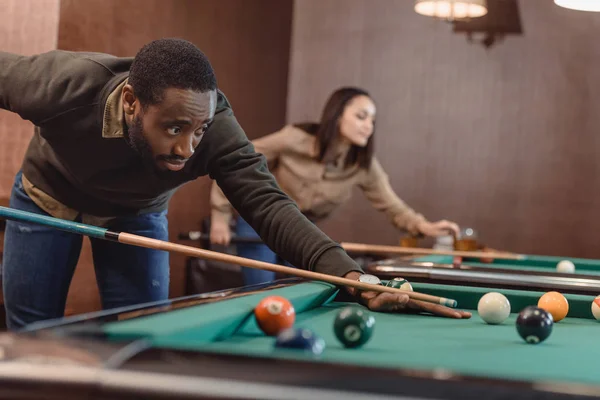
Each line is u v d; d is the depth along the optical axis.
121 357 0.98
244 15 5.95
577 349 1.46
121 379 0.93
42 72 2.00
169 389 0.92
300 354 1.05
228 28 5.88
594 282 2.21
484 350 1.39
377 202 4.52
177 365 0.96
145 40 5.37
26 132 3.98
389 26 5.68
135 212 2.35
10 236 2.38
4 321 3.82
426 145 5.64
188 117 1.78
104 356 0.98
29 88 1.99
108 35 5.14
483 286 2.26
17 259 2.36
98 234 2.00
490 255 3.47
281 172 4.29
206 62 1.80
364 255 5.38
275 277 4.79
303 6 5.78
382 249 3.42
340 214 5.75
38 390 0.94
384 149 5.70
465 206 5.60
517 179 5.53
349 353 1.28
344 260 1.95
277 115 6.07
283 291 1.69
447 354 1.33
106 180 2.19
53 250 2.34
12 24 4.00
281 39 6.06
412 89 5.66
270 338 1.38
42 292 2.36
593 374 1.22
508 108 5.53
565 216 5.48
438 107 5.62
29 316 2.37
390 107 5.69
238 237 4.45
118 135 1.98
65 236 2.35
